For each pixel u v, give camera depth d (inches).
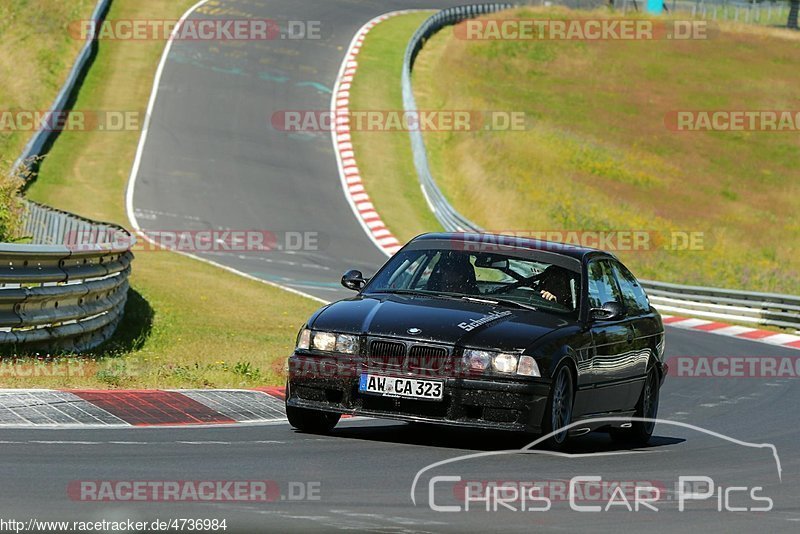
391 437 1247.5
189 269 3390.7
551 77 7751.0
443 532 807.1
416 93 6717.5
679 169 6427.2
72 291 1771.7
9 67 5654.5
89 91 5767.7
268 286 3299.7
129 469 971.3
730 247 5260.8
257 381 1658.5
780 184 6412.4
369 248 4318.4
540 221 5142.7
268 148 5408.5
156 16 7017.7
